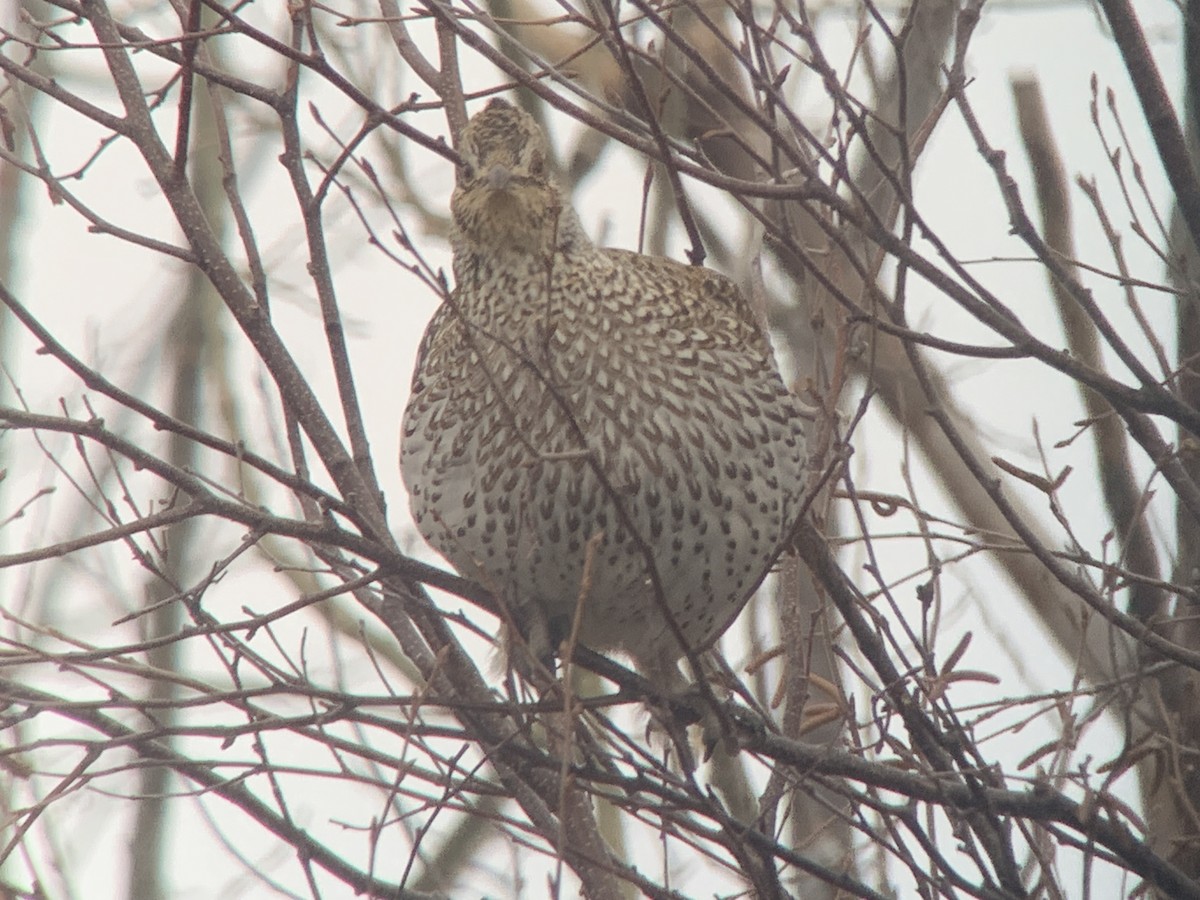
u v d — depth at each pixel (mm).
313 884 9008
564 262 10297
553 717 9500
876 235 8742
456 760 8953
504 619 8539
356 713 8859
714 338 10367
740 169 14797
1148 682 10930
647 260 10641
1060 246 11883
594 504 9961
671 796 9055
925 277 8766
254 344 9742
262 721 8742
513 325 10188
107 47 9039
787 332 14578
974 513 13672
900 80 8828
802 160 8602
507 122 10633
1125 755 9398
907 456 9891
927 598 9773
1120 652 11688
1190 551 11273
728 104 14891
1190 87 10625
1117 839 9523
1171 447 9719
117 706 8531
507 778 10008
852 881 9430
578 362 10047
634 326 10172
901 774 9586
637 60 14242
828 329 14477
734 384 10328
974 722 9609
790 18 8758
